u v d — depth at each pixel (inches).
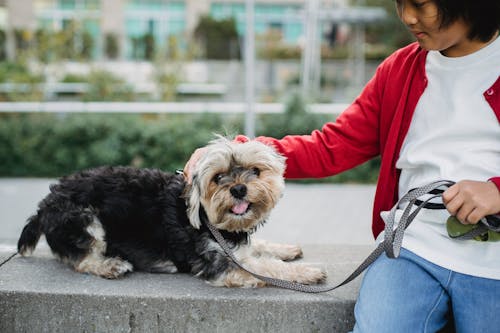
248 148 104.0
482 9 78.5
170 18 940.0
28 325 100.9
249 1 326.0
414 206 87.7
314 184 333.7
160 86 458.9
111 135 360.8
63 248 109.0
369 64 682.8
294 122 368.2
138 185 111.8
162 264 109.7
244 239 108.1
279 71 600.4
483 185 74.4
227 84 568.7
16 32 588.4
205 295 98.2
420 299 81.2
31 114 385.1
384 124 97.5
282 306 97.0
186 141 358.0
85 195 110.2
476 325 80.2
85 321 99.7
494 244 80.9
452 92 85.1
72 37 496.4
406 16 79.7
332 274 109.0
